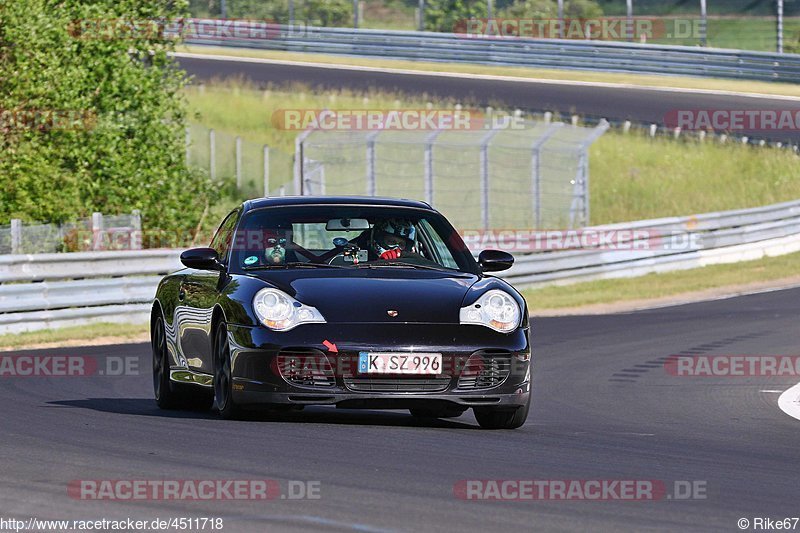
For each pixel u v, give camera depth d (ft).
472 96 463.42
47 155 258.78
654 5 580.30
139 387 131.75
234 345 91.45
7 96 258.37
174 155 284.20
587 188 346.33
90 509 60.39
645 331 203.10
